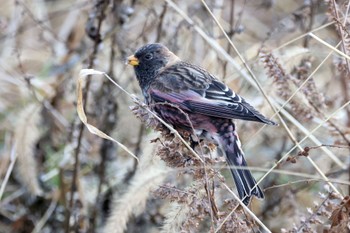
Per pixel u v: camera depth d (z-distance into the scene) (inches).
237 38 505.0
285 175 443.2
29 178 421.7
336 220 291.0
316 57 425.4
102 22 448.1
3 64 501.4
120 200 341.1
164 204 448.8
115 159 468.8
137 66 382.9
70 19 541.3
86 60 456.1
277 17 531.2
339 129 368.8
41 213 487.5
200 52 456.4
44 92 497.4
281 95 349.7
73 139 468.1
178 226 296.8
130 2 480.1
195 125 342.3
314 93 362.0
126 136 472.4
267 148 474.3
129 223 447.8
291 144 467.5
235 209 289.0
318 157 446.0
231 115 331.3
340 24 324.5
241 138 435.5
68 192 477.1
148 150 343.0
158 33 434.6
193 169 289.0
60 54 524.7
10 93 522.6
